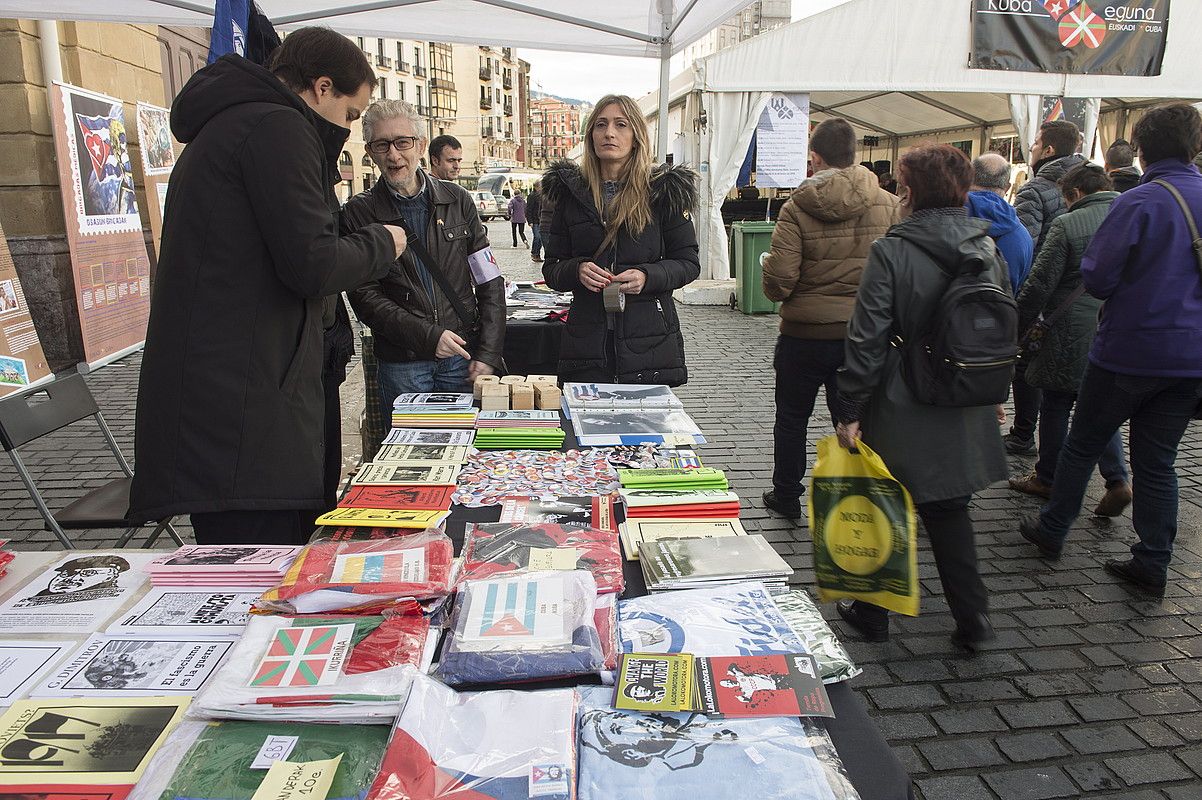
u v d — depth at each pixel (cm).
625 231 304
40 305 666
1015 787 214
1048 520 341
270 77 177
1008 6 996
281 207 169
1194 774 219
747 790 93
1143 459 307
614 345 312
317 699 105
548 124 13562
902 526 235
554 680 117
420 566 140
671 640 124
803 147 1069
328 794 92
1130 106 1195
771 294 348
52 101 612
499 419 253
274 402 179
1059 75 1041
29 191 646
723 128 1055
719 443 505
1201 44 1047
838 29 1016
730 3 450
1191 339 276
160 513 175
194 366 173
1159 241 273
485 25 538
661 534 167
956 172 238
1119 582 325
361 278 188
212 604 139
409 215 302
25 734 103
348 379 651
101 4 484
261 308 177
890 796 95
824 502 244
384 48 5394
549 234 322
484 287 319
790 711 106
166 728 105
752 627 128
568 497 188
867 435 252
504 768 95
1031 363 394
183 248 174
